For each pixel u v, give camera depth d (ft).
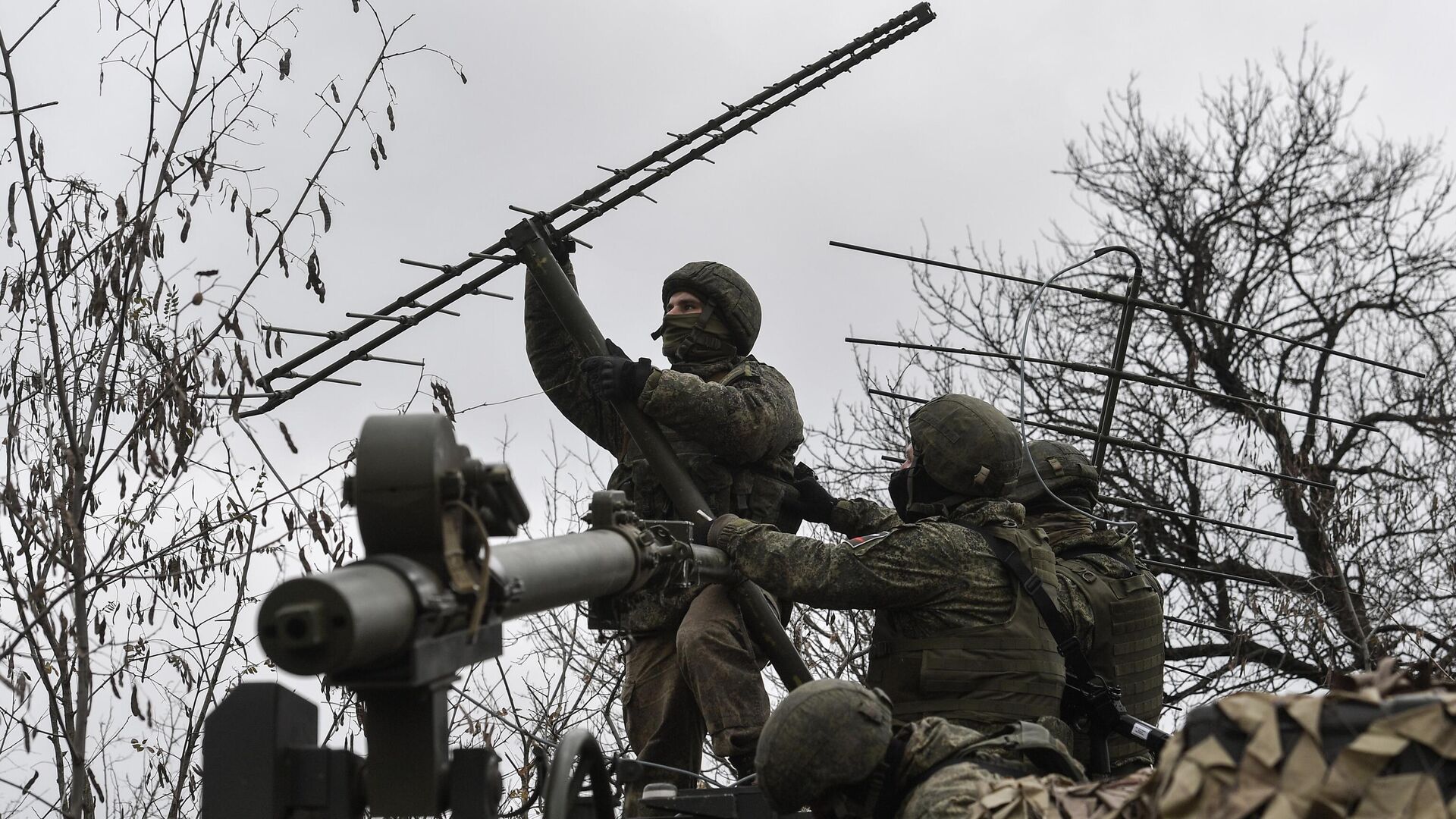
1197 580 49.24
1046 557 17.93
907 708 17.35
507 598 10.07
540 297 21.33
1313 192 64.13
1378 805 9.53
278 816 10.68
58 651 20.88
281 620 8.33
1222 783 9.87
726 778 25.61
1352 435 56.85
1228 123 65.46
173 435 21.26
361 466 9.43
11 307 22.84
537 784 13.80
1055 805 11.32
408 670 9.32
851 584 17.20
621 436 21.13
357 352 21.77
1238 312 61.11
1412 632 37.63
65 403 21.98
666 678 19.30
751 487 19.39
